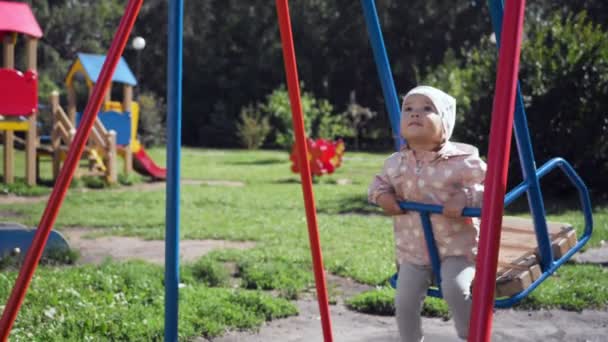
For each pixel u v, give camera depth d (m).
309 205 2.87
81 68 19.80
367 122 43.66
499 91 2.12
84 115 2.95
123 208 13.13
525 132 3.03
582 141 14.38
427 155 3.30
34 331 4.74
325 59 45.28
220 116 43.12
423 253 3.34
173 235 3.05
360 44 44.47
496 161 2.12
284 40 2.81
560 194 15.17
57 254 7.64
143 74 46.84
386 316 5.83
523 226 3.78
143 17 46.91
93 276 6.32
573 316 5.79
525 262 3.22
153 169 20.16
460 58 43.00
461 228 3.21
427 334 5.20
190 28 46.25
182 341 4.84
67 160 2.93
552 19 15.81
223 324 5.21
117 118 18.95
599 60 14.38
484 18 43.41
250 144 38.19
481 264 2.13
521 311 5.93
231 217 11.99
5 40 14.81
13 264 7.29
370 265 7.55
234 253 8.23
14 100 11.60
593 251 8.65
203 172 22.33
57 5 47.00
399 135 3.71
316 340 5.07
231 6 46.22
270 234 9.98
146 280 6.32
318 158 20.38
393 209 3.22
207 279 6.79
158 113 38.41
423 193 3.29
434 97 3.22
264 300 5.80
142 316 5.18
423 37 43.78
